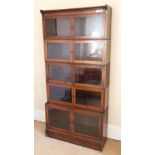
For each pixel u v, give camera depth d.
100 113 2.35
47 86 2.64
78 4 2.50
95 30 2.20
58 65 2.49
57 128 2.67
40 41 2.90
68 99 2.57
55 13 2.30
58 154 2.36
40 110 3.22
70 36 2.30
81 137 2.51
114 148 2.46
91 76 2.36
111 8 2.27
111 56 2.46
